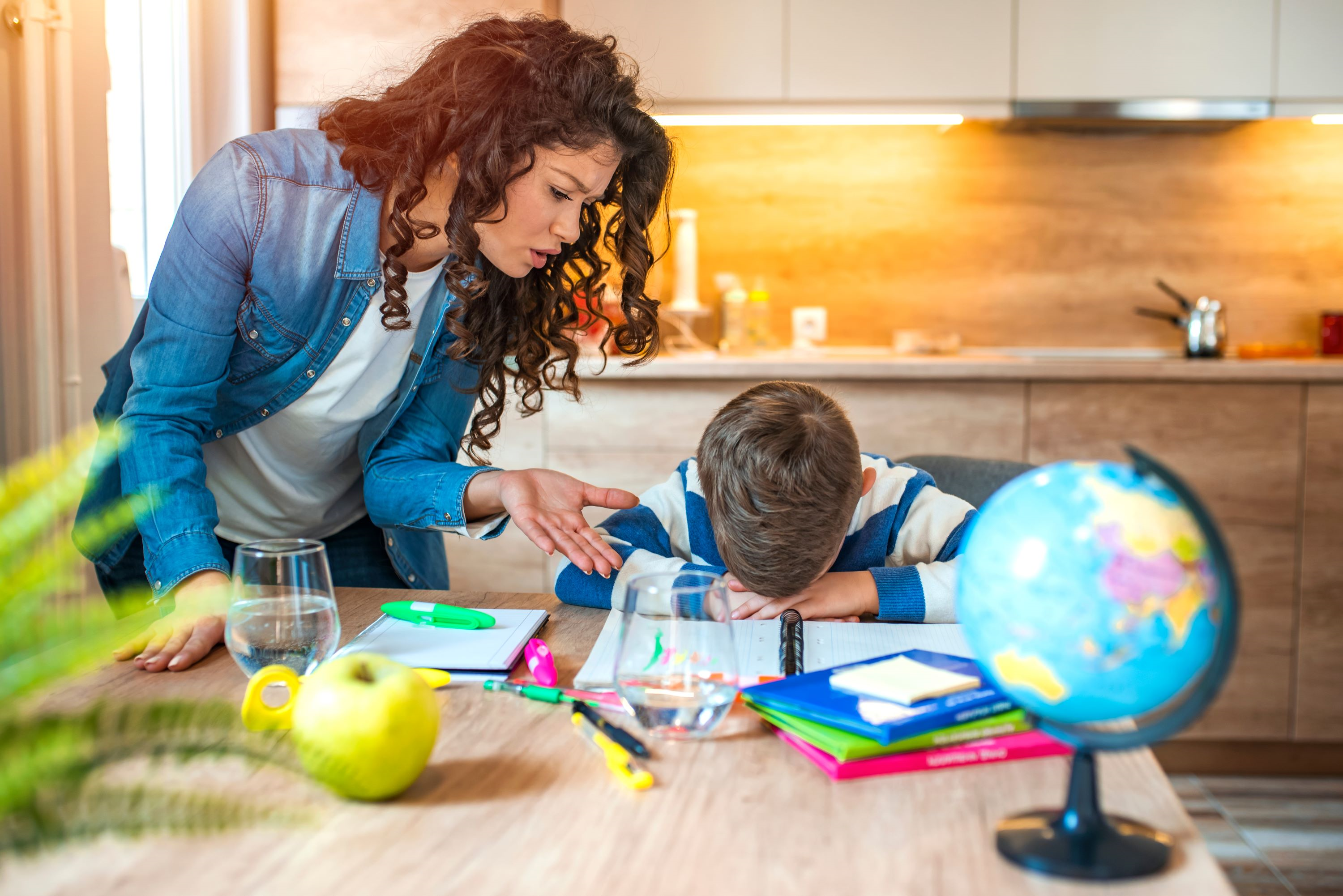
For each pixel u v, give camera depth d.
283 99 2.56
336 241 1.19
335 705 0.63
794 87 2.67
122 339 1.95
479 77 1.12
